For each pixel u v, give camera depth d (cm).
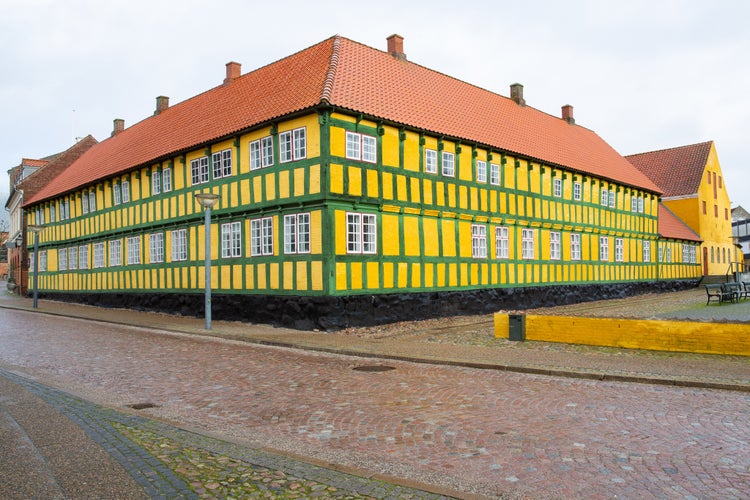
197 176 2248
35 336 1697
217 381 1013
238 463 560
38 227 2866
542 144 2759
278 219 1867
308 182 1758
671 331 1236
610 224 3225
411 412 780
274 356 1300
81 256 3192
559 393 888
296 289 1800
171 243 2394
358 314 1773
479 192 2280
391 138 1909
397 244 1917
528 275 2542
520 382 980
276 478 520
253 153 1975
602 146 3634
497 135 2439
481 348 1327
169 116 2866
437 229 2075
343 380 1012
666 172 4688
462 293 2167
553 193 2744
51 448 596
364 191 1809
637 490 502
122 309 2714
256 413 789
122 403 852
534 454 599
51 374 1083
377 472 548
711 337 1195
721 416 740
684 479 525
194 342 1555
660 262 3791
